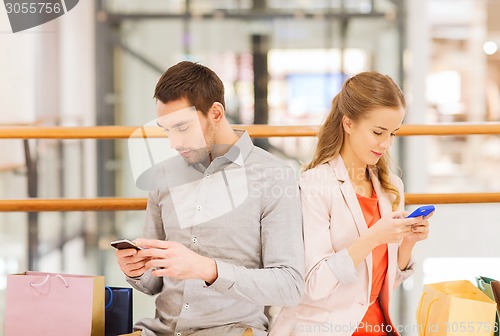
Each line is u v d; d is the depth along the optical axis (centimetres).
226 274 278
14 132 352
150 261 277
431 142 1020
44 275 310
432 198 367
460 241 385
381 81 301
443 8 1088
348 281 293
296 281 286
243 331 291
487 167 1020
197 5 1032
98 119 1039
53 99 948
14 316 304
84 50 1015
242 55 1030
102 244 509
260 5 1022
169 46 1040
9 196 671
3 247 474
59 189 820
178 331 296
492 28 1091
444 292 325
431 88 1082
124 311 312
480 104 1082
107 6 1033
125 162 959
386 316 310
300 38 1021
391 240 291
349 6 1013
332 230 307
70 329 300
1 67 805
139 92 1046
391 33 1016
